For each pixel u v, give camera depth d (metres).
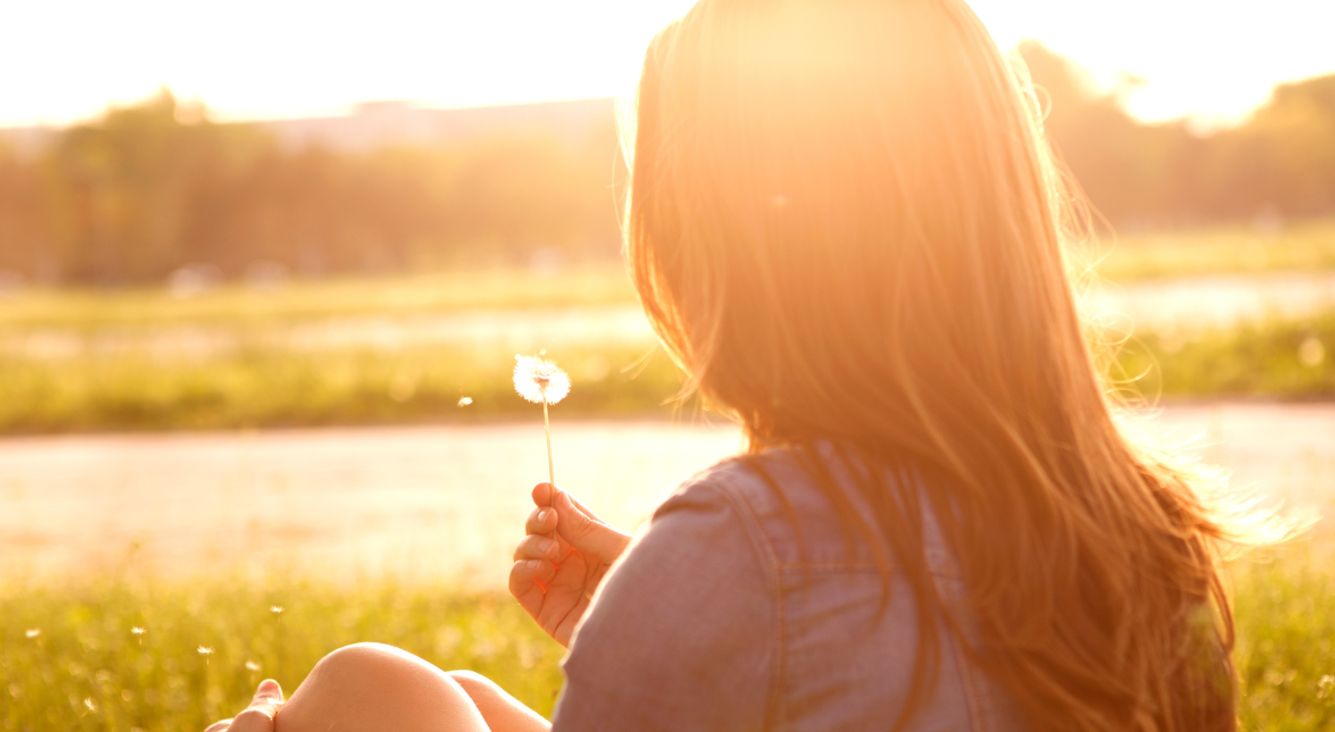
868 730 1.15
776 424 1.30
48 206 84.44
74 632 4.88
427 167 89.31
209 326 31.94
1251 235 55.47
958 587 1.20
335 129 122.38
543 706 3.99
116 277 84.75
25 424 14.41
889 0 1.32
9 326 36.91
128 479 10.66
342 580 6.33
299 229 88.25
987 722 1.18
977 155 1.29
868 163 1.26
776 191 1.27
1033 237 1.32
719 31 1.33
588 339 19.08
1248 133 90.19
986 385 1.25
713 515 1.17
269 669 4.26
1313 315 14.33
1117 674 1.21
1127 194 85.31
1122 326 14.93
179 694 4.01
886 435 1.23
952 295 1.26
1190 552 1.36
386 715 1.61
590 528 1.66
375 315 32.44
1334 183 89.69
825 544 1.17
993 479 1.23
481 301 35.22
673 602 1.15
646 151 1.40
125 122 84.94
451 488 9.33
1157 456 1.46
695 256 1.33
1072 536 1.23
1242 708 3.48
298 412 13.87
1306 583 4.83
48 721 3.71
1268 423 10.48
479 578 6.23
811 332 1.26
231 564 6.61
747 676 1.14
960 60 1.31
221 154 87.69
